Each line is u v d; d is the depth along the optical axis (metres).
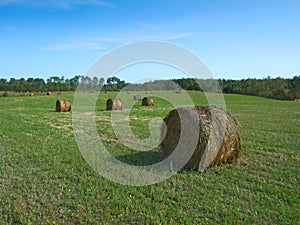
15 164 8.47
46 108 30.98
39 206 5.70
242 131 14.73
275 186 6.71
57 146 10.84
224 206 5.59
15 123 17.95
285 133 14.11
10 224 5.02
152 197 6.08
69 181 7.02
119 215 5.25
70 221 5.12
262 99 51.28
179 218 5.14
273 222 5.01
